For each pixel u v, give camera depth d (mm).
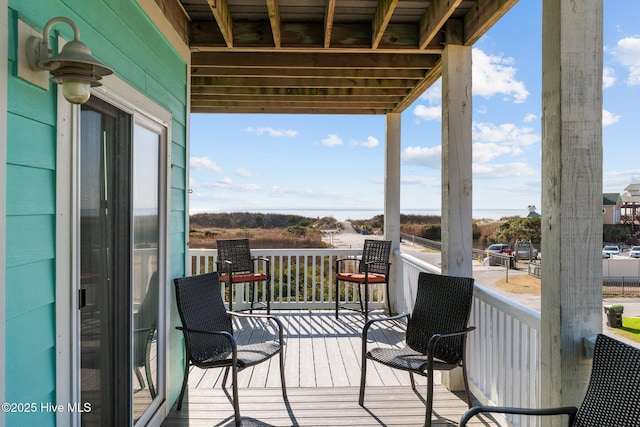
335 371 3727
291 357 4082
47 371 1567
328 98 5320
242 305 6004
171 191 3115
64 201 1662
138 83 2434
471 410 1685
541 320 1967
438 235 12430
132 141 2326
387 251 5652
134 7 2357
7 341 1351
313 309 6133
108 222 2086
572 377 1819
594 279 1824
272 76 4324
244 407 3016
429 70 4199
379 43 3447
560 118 1826
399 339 4645
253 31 3463
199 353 2988
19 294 1406
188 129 3535
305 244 12141
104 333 2045
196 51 3670
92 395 1931
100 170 2002
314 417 2859
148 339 2699
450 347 2973
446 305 3080
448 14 2771
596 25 1831
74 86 1455
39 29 1501
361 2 3084
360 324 5273
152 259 2791
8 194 1350
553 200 1868
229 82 4719
